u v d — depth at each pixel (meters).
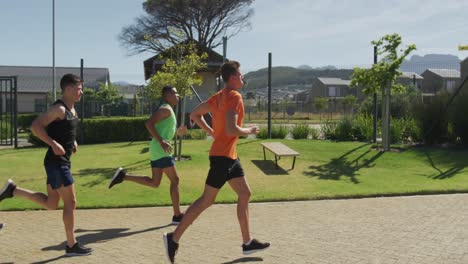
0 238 5.73
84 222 6.56
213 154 4.84
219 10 48.88
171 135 6.51
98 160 12.78
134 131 20.00
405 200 8.20
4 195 5.16
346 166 12.10
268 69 18.98
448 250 5.29
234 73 4.86
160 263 4.82
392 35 14.27
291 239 5.73
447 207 7.59
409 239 5.73
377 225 6.42
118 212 7.21
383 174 10.97
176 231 4.72
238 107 4.73
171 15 48.47
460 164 12.32
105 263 4.81
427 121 16.34
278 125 21.31
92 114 41.94
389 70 14.32
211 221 6.61
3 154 14.74
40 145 18.11
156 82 13.06
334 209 7.45
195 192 8.70
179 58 13.48
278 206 7.68
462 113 15.60
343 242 5.60
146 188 8.94
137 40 48.34
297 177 10.46
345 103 49.41
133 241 5.62
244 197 4.92
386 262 4.87
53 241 5.61
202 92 29.97
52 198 5.18
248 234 4.95
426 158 13.20
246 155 13.76
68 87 5.08
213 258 4.99
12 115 18.81
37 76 56.06
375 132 16.83
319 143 16.50
